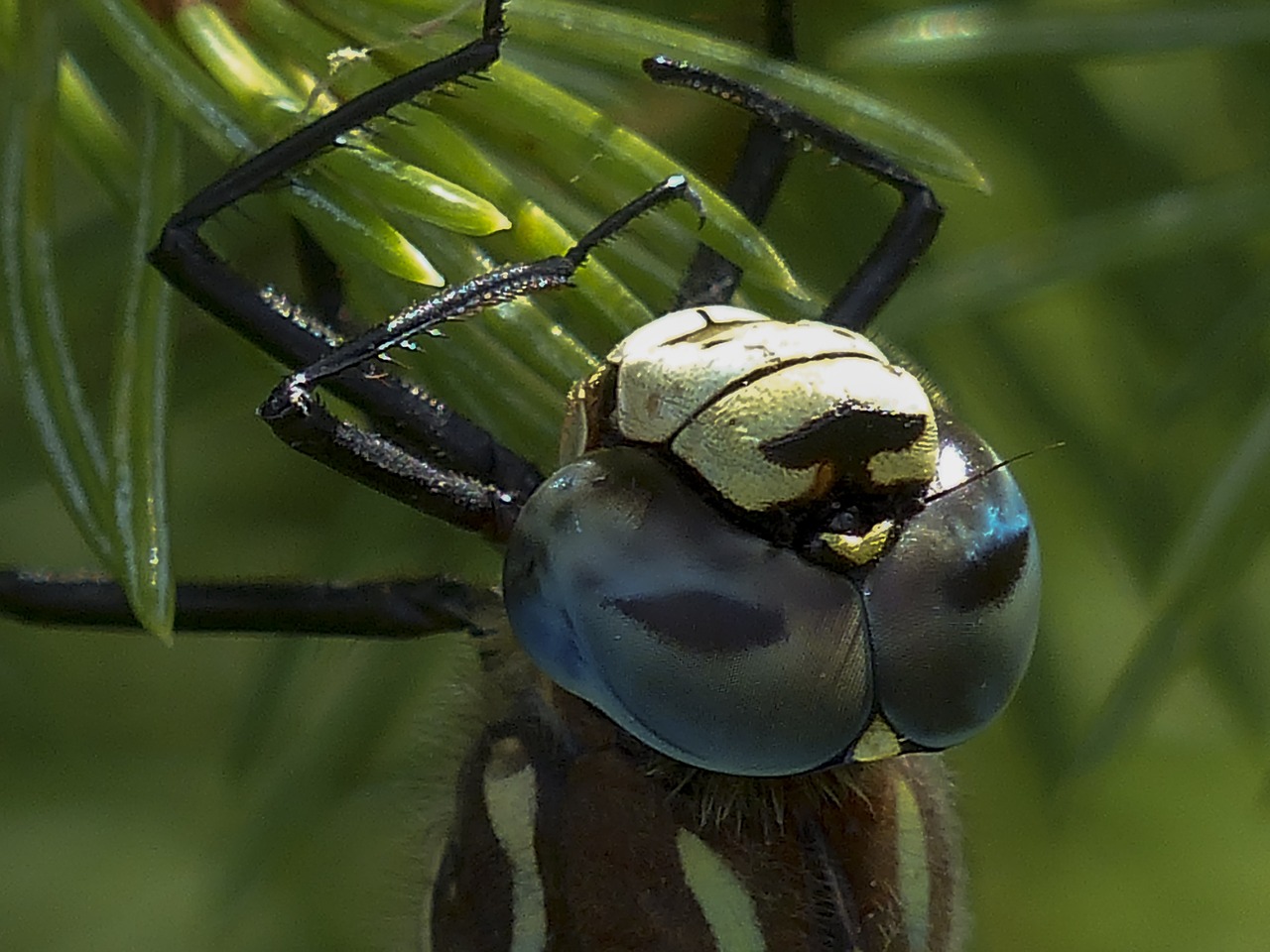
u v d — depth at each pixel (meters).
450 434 0.12
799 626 0.11
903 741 0.11
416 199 0.11
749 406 0.11
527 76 0.11
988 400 0.13
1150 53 0.12
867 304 0.12
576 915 0.12
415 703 0.13
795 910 0.12
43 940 0.18
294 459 0.13
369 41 0.11
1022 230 0.13
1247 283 0.13
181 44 0.11
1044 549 0.13
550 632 0.11
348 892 0.15
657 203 0.11
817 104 0.11
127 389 0.11
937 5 0.13
